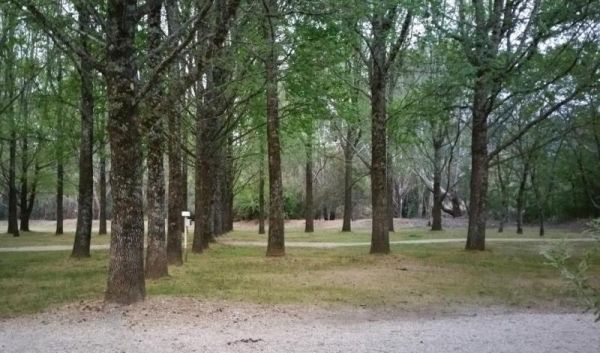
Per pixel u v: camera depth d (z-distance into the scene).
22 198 40.62
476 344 7.38
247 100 19.19
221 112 19.80
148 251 13.70
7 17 16.80
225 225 41.28
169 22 14.73
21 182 37.91
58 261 18.53
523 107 25.92
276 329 8.31
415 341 7.54
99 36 11.37
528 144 33.72
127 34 9.67
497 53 19.02
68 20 11.72
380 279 13.95
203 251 21.64
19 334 7.96
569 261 17.17
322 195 56.16
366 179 53.31
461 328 8.48
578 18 17.53
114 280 9.88
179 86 10.93
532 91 19.33
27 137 27.19
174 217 16.61
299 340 7.55
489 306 10.66
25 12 11.20
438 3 17.62
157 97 11.43
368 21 17.81
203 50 12.46
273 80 16.81
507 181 39.25
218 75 20.41
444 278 14.28
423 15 17.09
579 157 29.33
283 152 31.42
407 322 9.05
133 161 9.88
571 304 10.86
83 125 19.36
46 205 69.44
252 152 33.12
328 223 52.84
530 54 18.39
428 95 20.39
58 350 6.99
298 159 41.00
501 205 39.50
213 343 7.34
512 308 10.48
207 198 23.83
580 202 41.62
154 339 7.56
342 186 55.56
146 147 14.18
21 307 10.15
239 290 11.89
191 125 21.98
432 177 46.47
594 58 18.48
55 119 23.17
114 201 9.96
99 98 17.42
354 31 16.50
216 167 27.75
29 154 34.78
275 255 19.36
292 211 58.88
